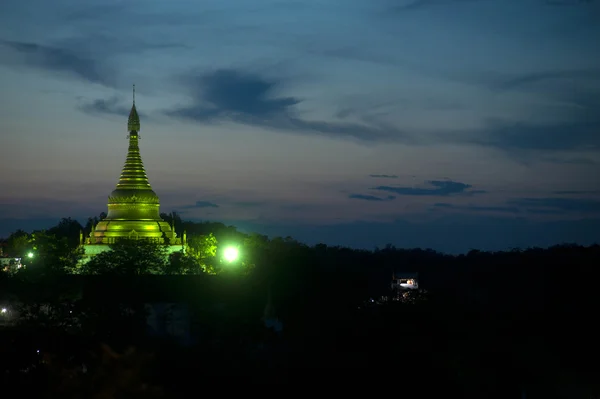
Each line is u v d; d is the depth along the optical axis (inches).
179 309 5472.4
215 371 4254.4
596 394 4785.9
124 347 4419.3
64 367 4340.6
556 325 5487.2
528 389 4808.1
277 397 4256.9
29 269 6589.6
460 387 4667.8
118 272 6151.6
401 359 4596.5
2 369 4303.6
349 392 4362.7
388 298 6707.7
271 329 5059.1
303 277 6491.1
